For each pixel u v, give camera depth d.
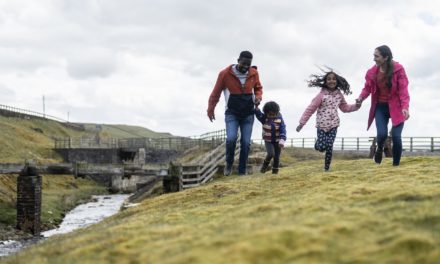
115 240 8.63
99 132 140.00
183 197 14.77
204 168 37.91
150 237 8.52
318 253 6.54
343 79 14.22
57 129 118.44
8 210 39.56
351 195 10.33
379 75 13.42
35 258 8.75
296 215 8.84
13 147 77.19
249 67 14.73
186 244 7.53
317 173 15.35
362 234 7.23
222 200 12.79
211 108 15.34
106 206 51.88
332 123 14.75
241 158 16.16
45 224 37.41
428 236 6.75
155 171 35.53
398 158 14.92
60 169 35.28
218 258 6.50
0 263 9.46
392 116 13.72
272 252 6.59
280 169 22.11
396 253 6.34
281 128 15.77
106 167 35.62
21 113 108.00
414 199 9.45
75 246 9.16
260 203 10.91
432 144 45.25
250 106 15.12
